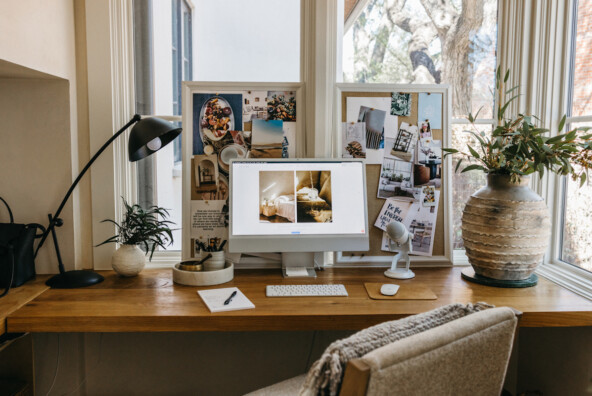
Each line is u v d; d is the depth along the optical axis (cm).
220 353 224
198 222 208
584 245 193
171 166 248
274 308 161
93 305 163
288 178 198
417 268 214
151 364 222
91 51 203
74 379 215
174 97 282
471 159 227
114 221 209
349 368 79
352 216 199
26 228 188
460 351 90
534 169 172
